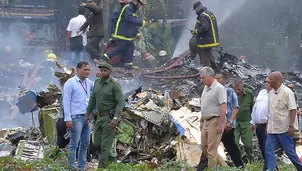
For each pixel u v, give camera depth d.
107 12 71.00
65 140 27.34
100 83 24.66
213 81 23.88
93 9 42.91
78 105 24.67
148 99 31.66
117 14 42.84
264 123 26.89
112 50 42.72
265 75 44.56
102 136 24.70
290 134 23.58
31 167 23.34
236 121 29.30
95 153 29.45
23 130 32.41
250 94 29.27
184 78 42.59
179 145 29.23
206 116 23.95
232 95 26.31
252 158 29.47
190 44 44.31
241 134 29.34
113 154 27.20
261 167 26.86
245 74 44.22
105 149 24.64
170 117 30.38
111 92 24.48
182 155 28.89
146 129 30.28
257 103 26.97
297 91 43.69
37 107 32.34
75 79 24.78
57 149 25.30
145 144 30.05
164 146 29.59
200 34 43.16
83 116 24.78
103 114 24.61
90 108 24.91
